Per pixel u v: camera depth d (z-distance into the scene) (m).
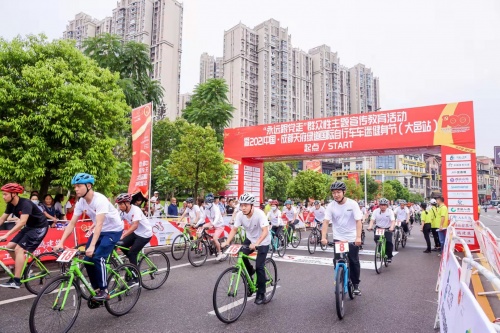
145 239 5.66
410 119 11.89
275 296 5.64
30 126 10.08
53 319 3.68
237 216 5.04
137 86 20.95
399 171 94.25
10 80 9.95
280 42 104.06
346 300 5.50
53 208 9.54
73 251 4.00
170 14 84.88
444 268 4.50
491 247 6.92
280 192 52.97
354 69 126.69
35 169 9.99
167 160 31.25
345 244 4.84
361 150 12.80
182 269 7.84
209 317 4.52
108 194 12.31
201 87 24.94
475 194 10.57
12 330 3.99
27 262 5.60
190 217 10.50
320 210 11.78
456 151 11.00
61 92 10.08
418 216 29.09
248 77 98.12
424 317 4.66
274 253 10.18
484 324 1.75
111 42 20.38
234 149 15.88
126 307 4.69
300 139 14.18
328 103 116.62
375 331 4.12
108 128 11.97
